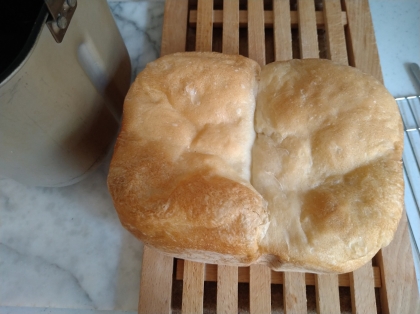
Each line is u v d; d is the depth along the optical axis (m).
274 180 0.22
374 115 0.23
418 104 0.33
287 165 0.22
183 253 0.23
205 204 0.20
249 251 0.21
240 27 0.34
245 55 0.34
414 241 0.29
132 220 0.21
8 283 0.29
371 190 0.21
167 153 0.22
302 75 0.24
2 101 0.18
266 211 0.21
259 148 0.23
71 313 0.29
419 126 0.32
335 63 0.25
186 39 0.34
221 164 0.22
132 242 0.30
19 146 0.22
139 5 0.37
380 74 0.31
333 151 0.22
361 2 0.34
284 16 0.33
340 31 0.33
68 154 0.26
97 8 0.24
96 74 0.26
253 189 0.21
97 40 0.25
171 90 0.24
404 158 0.32
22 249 0.30
